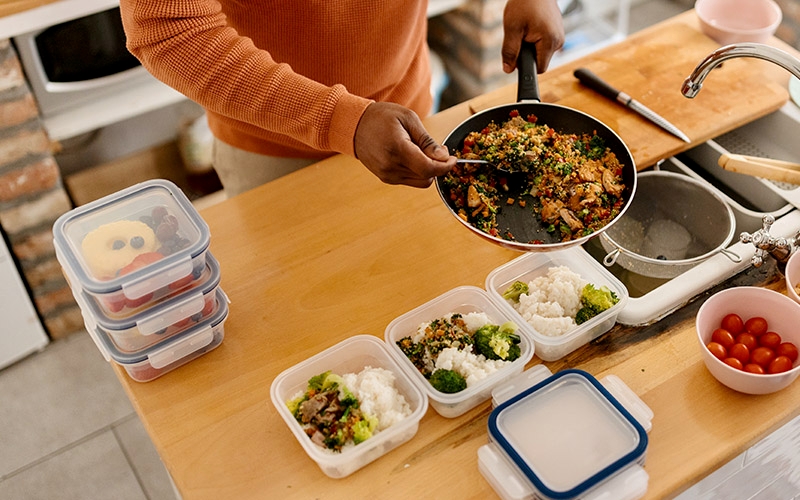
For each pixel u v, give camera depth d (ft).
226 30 3.69
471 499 3.15
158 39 3.56
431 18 8.43
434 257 4.10
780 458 3.99
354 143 3.61
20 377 7.10
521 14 4.46
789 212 4.32
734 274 4.00
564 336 3.52
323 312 3.86
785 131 4.90
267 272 4.05
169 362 3.55
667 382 3.52
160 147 7.30
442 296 3.76
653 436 3.31
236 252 4.16
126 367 3.51
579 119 4.20
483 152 4.08
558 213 3.91
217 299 3.67
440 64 8.29
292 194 4.48
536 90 4.33
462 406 3.41
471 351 3.55
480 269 4.02
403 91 5.11
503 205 4.05
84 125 6.43
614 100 4.87
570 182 3.98
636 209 4.69
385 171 3.60
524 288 3.81
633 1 10.64
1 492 6.32
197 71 3.61
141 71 6.60
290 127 3.69
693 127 4.63
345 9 4.24
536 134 4.13
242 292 3.96
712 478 3.63
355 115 3.56
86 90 6.41
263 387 3.57
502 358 3.47
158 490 6.34
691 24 5.53
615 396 3.42
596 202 3.86
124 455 6.56
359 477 3.25
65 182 7.00
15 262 6.81
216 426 3.43
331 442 3.20
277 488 3.22
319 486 3.22
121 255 3.30
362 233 4.24
